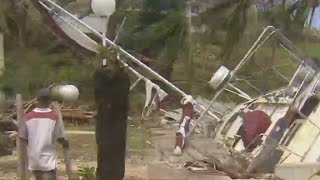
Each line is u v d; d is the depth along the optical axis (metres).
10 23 61.62
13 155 33.84
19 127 20.36
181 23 59.00
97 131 19.52
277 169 26.09
